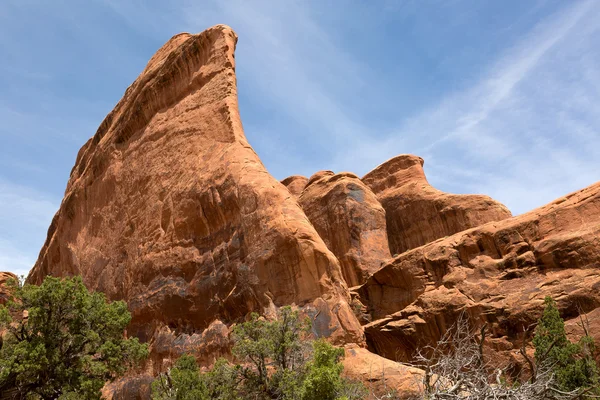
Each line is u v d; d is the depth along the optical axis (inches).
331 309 785.6
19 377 660.7
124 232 1213.1
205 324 917.2
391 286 1050.7
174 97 1261.1
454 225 1378.0
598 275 775.1
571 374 594.2
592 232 805.2
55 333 709.3
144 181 1206.9
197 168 1081.4
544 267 843.4
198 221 1015.0
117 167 1338.6
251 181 947.3
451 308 890.1
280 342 665.0
